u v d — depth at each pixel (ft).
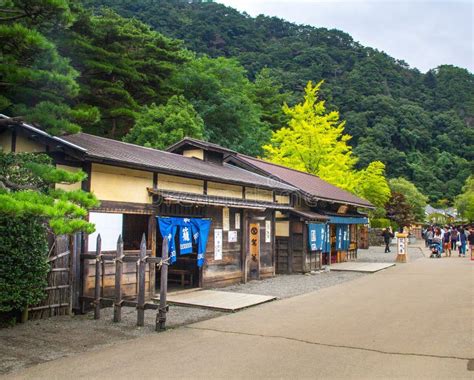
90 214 32.55
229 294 40.55
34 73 22.54
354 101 294.46
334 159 96.89
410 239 161.89
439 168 295.28
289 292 44.09
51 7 22.77
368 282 51.98
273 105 154.30
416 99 359.05
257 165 67.21
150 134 80.69
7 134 34.04
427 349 22.79
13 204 17.75
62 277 31.01
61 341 24.59
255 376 18.76
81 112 23.71
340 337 25.41
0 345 23.65
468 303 36.52
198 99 110.52
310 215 62.90
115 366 20.25
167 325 28.91
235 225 49.90
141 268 28.58
